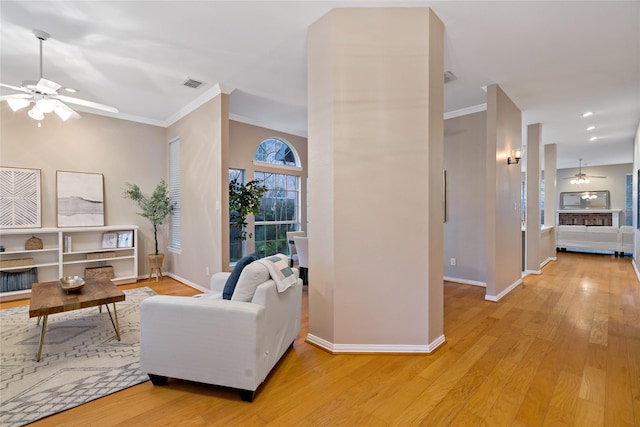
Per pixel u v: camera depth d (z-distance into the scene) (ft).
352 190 8.19
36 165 14.35
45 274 14.39
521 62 10.98
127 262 16.70
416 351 8.27
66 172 15.10
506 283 14.33
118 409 6.05
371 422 5.70
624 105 15.24
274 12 8.30
